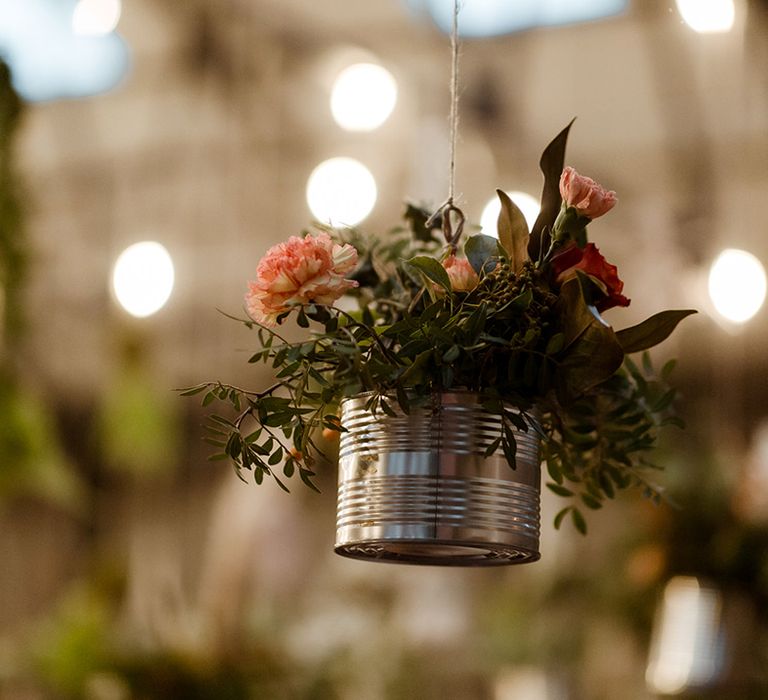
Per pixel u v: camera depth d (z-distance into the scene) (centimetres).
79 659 446
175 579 543
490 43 562
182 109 640
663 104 566
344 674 507
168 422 632
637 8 530
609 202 168
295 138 641
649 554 422
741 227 580
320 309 165
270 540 526
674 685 390
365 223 594
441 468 167
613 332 162
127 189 679
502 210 174
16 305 386
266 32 588
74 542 776
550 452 194
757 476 412
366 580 582
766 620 401
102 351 693
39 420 416
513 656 539
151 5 579
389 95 467
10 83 363
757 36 511
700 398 617
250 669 462
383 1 556
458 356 167
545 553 546
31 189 398
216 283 701
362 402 171
